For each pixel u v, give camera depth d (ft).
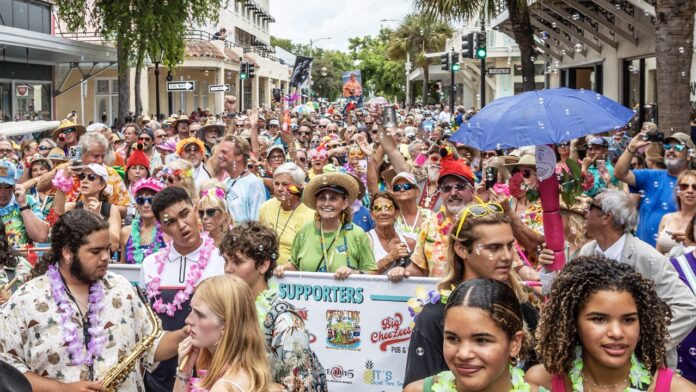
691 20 32.89
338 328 18.29
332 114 103.40
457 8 50.88
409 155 38.78
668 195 22.88
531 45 51.90
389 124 26.78
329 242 19.25
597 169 28.04
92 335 13.26
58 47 85.92
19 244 22.09
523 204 21.98
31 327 13.03
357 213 23.58
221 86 89.45
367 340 18.13
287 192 22.13
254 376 10.68
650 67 54.34
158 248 20.39
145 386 15.70
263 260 13.76
